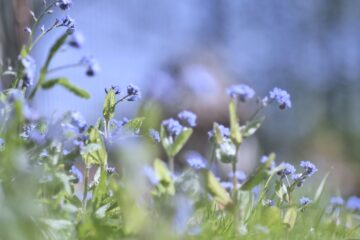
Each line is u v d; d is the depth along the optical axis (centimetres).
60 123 122
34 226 117
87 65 120
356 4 820
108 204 125
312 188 170
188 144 242
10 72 123
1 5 165
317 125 731
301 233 130
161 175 121
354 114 777
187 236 120
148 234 119
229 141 126
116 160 119
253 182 125
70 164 124
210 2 726
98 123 131
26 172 119
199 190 123
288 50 793
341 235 139
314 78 798
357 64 812
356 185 348
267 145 652
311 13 805
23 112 119
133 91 131
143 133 127
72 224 119
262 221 126
